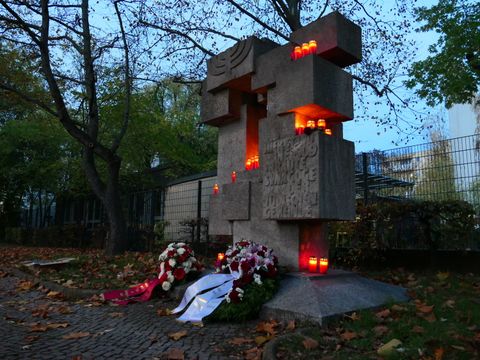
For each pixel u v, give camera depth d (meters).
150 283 6.07
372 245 7.77
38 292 6.56
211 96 7.48
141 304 5.59
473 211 7.02
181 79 12.33
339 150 5.40
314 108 5.62
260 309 4.63
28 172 19.97
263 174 5.89
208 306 4.65
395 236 7.96
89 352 3.56
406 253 7.79
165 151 19.11
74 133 10.58
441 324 3.78
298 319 4.19
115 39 11.62
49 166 18.72
